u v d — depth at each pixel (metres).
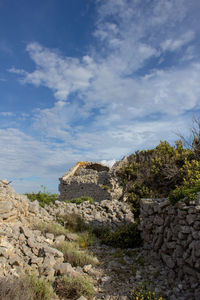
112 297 5.27
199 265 5.11
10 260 5.45
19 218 8.32
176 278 5.93
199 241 5.27
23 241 6.65
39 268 5.75
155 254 7.56
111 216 12.82
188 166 14.05
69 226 10.64
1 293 4.21
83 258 7.13
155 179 18.66
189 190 6.88
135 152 24.38
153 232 8.16
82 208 13.62
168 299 5.05
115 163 25.81
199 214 5.53
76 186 27.36
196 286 5.02
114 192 22.27
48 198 13.47
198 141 14.29
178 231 6.44
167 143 20.83
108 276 6.37
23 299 4.21
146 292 5.38
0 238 6.11
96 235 10.78
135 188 19.27
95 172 30.16
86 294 5.16
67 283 5.21
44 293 4.68
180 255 6.02
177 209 6.70
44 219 10.12
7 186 9.45
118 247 9.09
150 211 8.48
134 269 6.89
